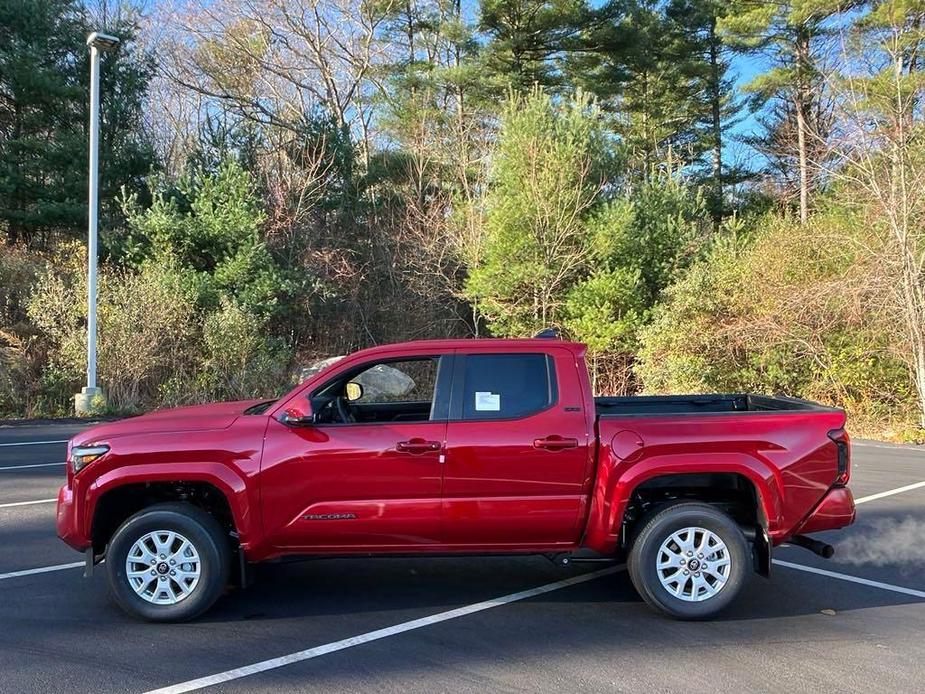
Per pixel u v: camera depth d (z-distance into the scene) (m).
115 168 21.14
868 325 15.98
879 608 5.14
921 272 15.16
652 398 6.29
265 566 6.09
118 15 24.55
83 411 15.87
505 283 19.86
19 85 19.91
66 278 18.55
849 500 5.01
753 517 5.13
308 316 22.38
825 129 24.55
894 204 15.04
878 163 15.88
